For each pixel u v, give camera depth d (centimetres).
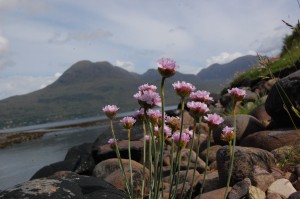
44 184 527
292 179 535
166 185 679
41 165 2838
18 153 4197
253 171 538
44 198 495
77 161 1316
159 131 450
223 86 2334
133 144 1177
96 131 6469
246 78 1930
